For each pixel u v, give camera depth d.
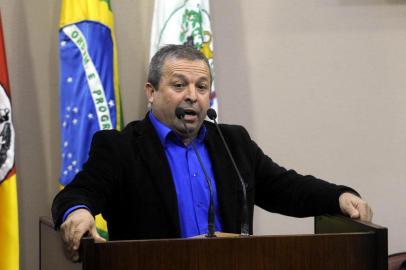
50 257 2.50
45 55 4.14
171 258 2.02
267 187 3.02
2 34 3.70
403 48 4.60
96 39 3.85
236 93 4.45
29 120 4.12
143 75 4.31
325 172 4.55
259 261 2.08
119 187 2.71
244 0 4.46
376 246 2.17
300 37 4.52
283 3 4.50
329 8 4.54
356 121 4.58
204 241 2.04
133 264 2.00
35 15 4.12
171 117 2.79
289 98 4.52
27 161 4.11
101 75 3.84
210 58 4.01
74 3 3.87
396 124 4.58
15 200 3.65
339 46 4.55
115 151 2.73
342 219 2.49
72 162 3.79
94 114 3.82
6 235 3.62
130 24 4.29
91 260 1.97
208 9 4.05
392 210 4.61
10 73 4.07
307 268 2.12
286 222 4.52
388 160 4.61
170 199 2.67
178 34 3.96
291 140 4.52
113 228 2.76
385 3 4.58
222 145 2.91
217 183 2.82
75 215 2.26
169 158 2.84
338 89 4.56
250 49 4.46
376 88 4.59
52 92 4.16
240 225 2.78
